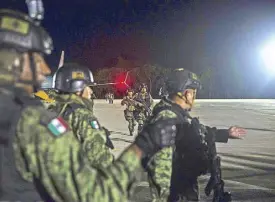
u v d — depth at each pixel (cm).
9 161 167
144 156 187
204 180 757
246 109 3192
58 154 166
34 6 187
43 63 190
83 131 356
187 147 377
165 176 335
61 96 382
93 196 167
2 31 173
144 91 1473
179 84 378
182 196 385
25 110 170
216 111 2927
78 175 167
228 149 1133
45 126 168
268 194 668
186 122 374
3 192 166
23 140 166
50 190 168
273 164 916
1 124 166
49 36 192
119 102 4616
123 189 175
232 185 726
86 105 390
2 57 173
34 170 166
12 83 174
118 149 1135
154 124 189
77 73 386
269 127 1784
